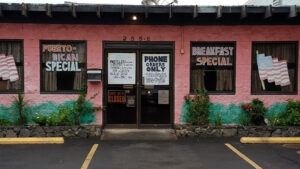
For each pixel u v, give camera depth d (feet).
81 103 24.88
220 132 24.38
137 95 25.91
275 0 35.22
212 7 22.93
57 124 23.89
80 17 25.09
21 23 24.90
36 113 25.11
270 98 25.66
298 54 25.66
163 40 25.58
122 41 25.52
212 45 25.93
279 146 21.86
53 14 24.36
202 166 17.46
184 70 25.62
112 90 25.91
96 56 25.36
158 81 26.09
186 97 25.49
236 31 25.58
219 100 25.67
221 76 26.02
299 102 25.11
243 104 25.54
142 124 26.05
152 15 24.77
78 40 25.26
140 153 19.93
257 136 24.09
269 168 17.13
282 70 25.99
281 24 25.53
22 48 25.07
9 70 25.25
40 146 21.45
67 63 25.57
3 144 21.91
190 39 25.59
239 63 25.67
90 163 17.84
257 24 25.53
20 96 24.29
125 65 25.86
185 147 21.44
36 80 25.07
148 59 25.96
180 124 25.50
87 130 23.89
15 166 17.20
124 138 23.43
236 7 22.98
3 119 24.59
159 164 17.78
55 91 25.35
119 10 22.70
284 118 25.23
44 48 25.41
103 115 25.71
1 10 22.40
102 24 25.34
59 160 18.35
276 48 25.98
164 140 23.24
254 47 25.98
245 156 19.40
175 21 25.48
